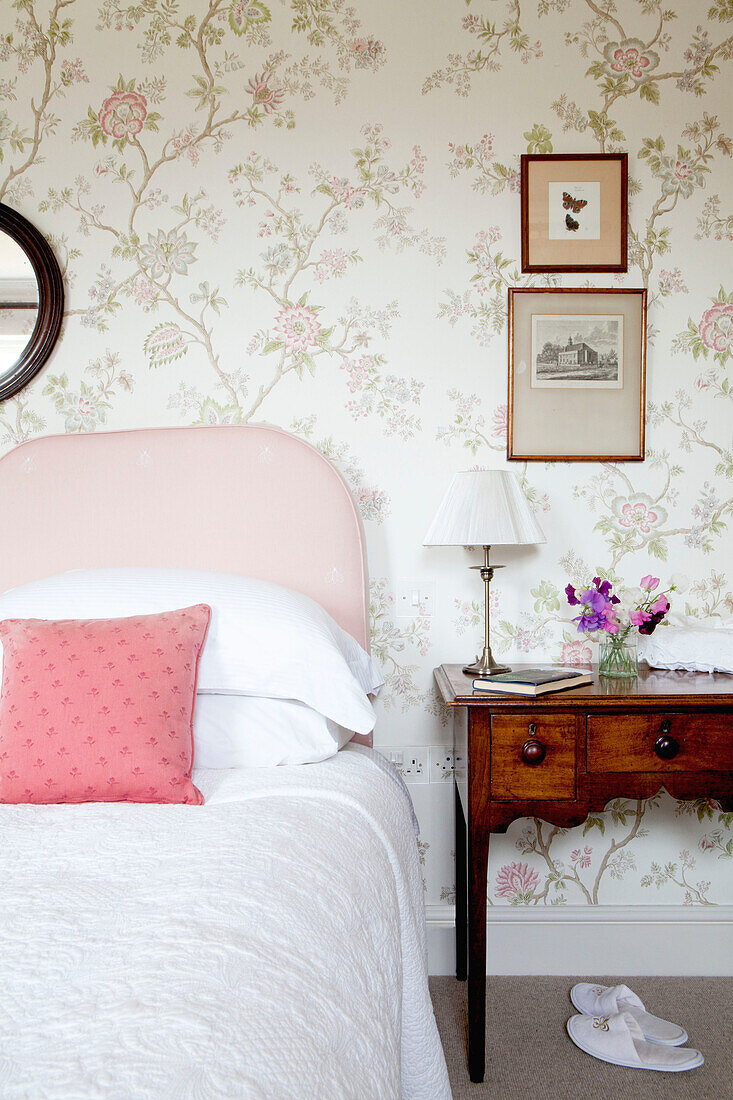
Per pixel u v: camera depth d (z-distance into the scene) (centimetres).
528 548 221
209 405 221
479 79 220
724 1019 194
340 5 220
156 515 215
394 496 221
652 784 175
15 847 113
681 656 202
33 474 217
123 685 145
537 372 219
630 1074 172
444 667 214
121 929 86
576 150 221
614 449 220
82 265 222
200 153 221
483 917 175
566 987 211
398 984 116
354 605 212
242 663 165
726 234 220
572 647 221
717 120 220
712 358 220
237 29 220
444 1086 142
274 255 221
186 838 116
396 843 146
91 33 221
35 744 140
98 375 222
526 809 176
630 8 220
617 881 221
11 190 222
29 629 153
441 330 221
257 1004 73
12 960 78
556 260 219
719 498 221
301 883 103
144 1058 62
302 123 221
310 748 166
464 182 220
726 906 220
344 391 221
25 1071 60
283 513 213
